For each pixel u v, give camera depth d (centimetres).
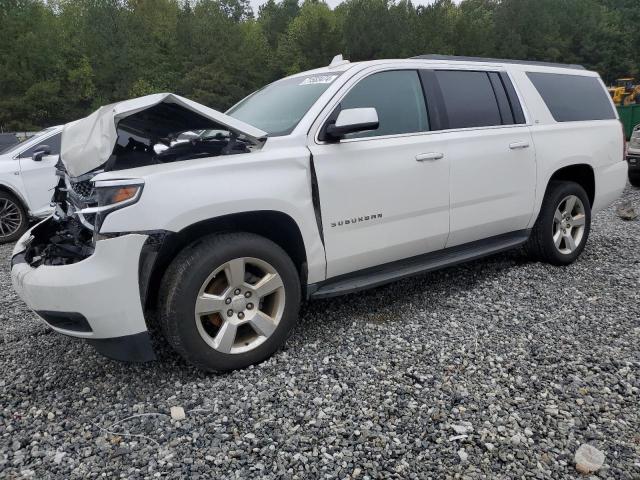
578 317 381
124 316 276
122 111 285
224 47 5712
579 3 7406
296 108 357
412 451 242
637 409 269
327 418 266
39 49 4900
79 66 5294
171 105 297
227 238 300
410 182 371
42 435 262
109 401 292
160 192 276
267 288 316
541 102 473
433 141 385
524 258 522
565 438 248
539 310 395
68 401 294
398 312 399
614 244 585
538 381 296
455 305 409
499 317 384
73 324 288
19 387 311
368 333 362
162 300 290
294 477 226
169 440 254
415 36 5975
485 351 332
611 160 529
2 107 4644
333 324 380
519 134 444
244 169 303
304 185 324
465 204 408
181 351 293
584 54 7038
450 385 294
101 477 230
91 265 272
